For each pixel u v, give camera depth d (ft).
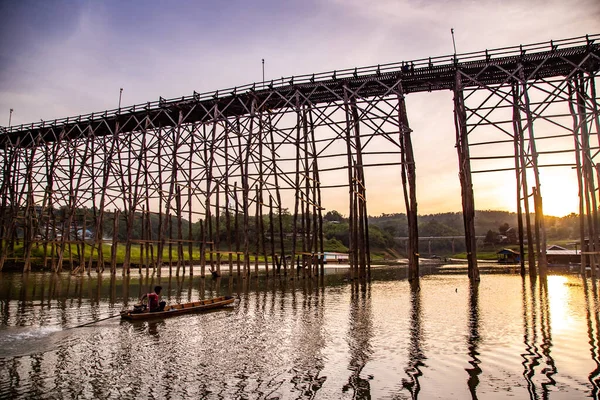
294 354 32.55
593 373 26.99
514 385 25.13
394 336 38.11
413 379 26.48
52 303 58.80
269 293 72.13
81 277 104.99
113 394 24.54
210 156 103.04
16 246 150.10
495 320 44.65
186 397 24.07
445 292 71.36
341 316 48.88
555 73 87.40
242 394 24.40
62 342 36.47
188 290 76.33
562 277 93.09
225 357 31.91
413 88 94.17
